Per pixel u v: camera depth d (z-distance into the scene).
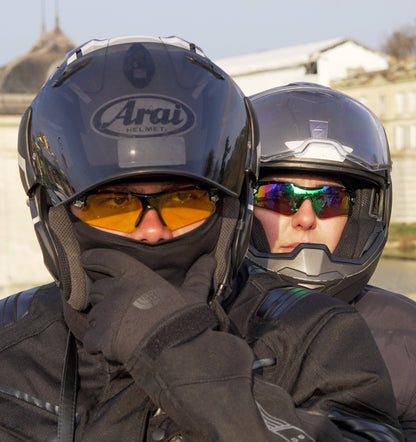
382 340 2.00
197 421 1.24
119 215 1.41
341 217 2.18
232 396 1.24
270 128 2.16
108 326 1.30
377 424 1.36
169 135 1.38
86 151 1.39
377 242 2.20
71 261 1.45
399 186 17.73
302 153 2.10
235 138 1.49
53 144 1.43
